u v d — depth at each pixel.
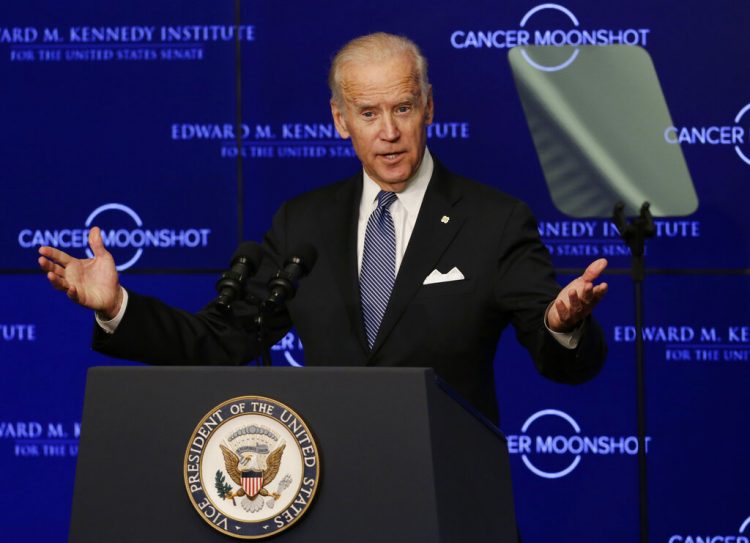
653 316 13.68
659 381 13.67
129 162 13.95
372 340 8.45
